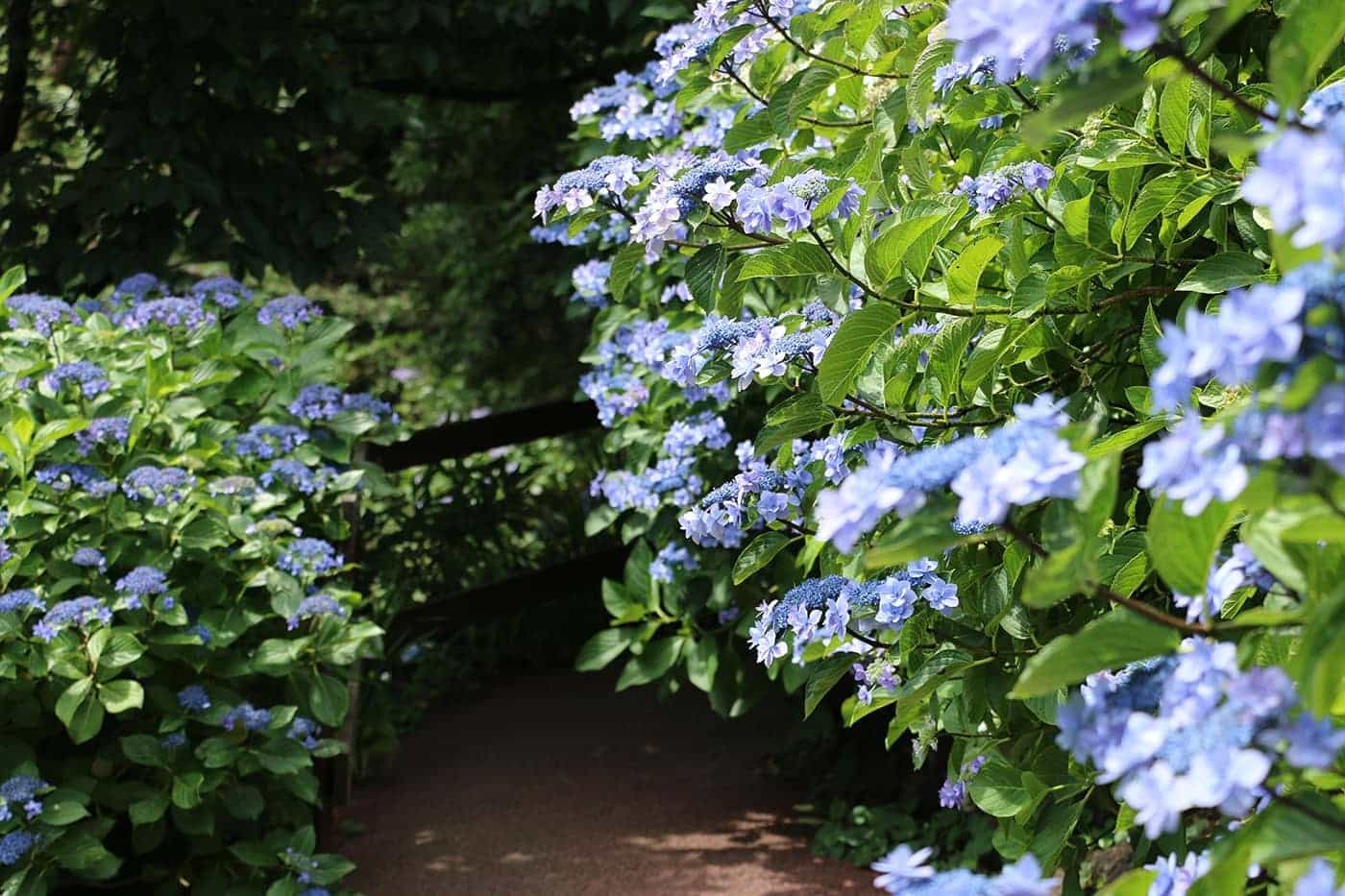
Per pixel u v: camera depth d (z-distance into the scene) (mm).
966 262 2041
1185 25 1785
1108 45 1039
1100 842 2299
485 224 7906
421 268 8539
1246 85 2051
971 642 2160
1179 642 1137
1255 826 1077
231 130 5234
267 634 3760
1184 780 945
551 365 7961
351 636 3691
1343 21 1091
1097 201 2201
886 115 2217
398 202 5992
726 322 2381
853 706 2449
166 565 3500
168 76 5094
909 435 2221
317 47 5328
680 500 3896
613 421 4156
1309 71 1105
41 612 3330
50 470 3480
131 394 3918
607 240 4203
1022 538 1148
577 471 6512
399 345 8781
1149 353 1969
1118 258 2078
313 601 3551
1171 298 2180
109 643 3193
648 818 4348
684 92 2955
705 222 2324
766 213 2115
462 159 7688
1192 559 1084
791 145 2912
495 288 7898
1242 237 2018
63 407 3721
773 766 4664
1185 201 1980
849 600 2086
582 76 6371
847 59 2543
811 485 2449
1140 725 1011
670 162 2516
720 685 4160
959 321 2092
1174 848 1698
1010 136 2248
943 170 2518
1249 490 976
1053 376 2252
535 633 5953
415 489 5824
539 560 6027
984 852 3693
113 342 4121
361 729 4668
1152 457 972
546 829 4301
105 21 5145
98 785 3324
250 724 3336
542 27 6004
